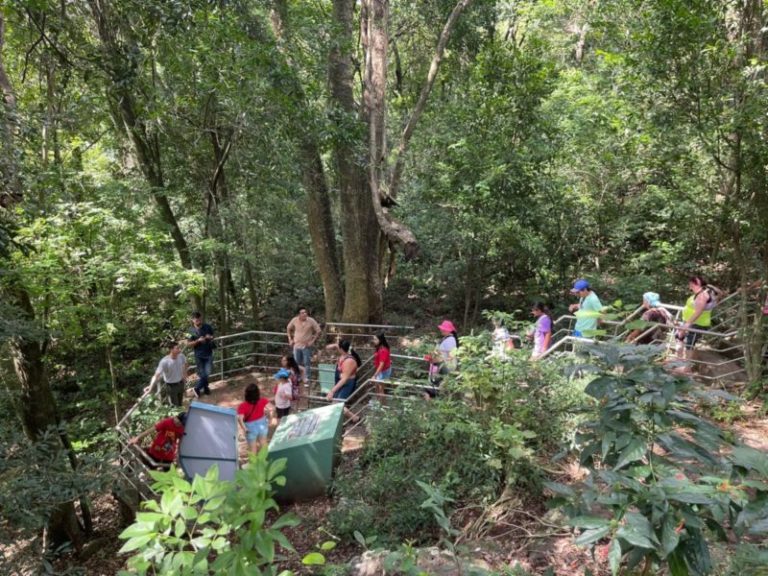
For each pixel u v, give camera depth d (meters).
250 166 12.76
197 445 6.88
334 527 5.63
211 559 2.68
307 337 10.71
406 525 5.31
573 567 4.21
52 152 12.58
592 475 2.37
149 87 10.38
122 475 5.88
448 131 12.98
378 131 12.70
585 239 15.05
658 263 13.30
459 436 5.91
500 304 14.98
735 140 7.82
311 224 14.00
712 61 7.25
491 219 12.29
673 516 1.94
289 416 7.40
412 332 14.29
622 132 10.41
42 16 9.34
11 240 5.63
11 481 4.79
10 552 5.78
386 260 16.47
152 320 11.86
